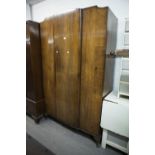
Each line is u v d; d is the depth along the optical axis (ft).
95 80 5.33
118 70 6.55
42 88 7.63
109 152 5.67
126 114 4.89
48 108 7.65
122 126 5.04
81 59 5.54
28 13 10.23
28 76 7.29
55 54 6.39
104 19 4.66
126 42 6.07
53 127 7.38
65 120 6.83
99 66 5.11
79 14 5.12
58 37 6.03
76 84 5.89
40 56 7.20
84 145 6.05
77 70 5.71
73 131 7.05
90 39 5.11
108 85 5.96
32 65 6.86
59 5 8.29
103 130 5.73
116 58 6.43
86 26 5.10
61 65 6.25
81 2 7.22
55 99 7.06
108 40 5.03
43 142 6.12
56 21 5.91
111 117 5.22
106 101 5.26
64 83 6.36
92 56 5.20
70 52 5.75
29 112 7.92
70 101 6.33
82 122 6.17
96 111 5.57
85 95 5.77
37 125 7.55
